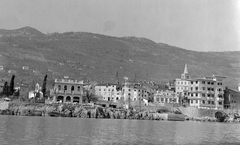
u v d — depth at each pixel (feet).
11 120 490.49
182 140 357.20
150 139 351.05
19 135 322.34
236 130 525.34
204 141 359.87
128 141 326.85
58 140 304.71
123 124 531.09
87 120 587.68
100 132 390.01
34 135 328.29
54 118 599.98
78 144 289.74
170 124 588.09
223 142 360.07
